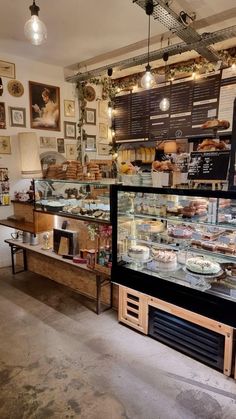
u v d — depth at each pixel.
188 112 3.71
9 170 4.21
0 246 4.27
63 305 3.12
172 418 1.73
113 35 3.48
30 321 2.80
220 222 2.05
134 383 2.00
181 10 2.92
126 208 2.53
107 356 2.29
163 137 3.96
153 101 3.98
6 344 2.44
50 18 3.05
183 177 2.44
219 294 2.01
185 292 2.14
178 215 2.26
